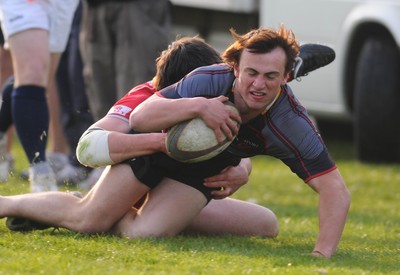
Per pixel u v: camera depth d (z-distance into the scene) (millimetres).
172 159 17812
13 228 18891
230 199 20109
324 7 35844
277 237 20359
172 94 17375
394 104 35656
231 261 16406
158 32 27781
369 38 35750
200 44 18891
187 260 16297
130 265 15812
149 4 27750
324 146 17562
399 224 24141
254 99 16531
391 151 36562
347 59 36125
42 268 15320
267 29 16578
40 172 22422
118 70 28078
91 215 18312
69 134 29094
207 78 17203
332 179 17469
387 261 17516
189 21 40219
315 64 19938
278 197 29781
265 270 15758
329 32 35906
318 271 15773
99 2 27922
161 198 18344
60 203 18625
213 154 17078
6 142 26578
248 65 16391
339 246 19141
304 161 17453
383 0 34750
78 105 29250
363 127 36188
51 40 23875
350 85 36594
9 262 15609
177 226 18406
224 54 16859
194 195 18297
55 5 23484
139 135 17641
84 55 28766
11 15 22828
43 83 22812
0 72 30500
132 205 18422
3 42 29547
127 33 27781
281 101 17172
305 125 17312
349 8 35375
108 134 17859
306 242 19594
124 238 18000
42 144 22578
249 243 18703
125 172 18047
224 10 38750
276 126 17234
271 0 36906
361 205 28656
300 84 37375
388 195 30906
